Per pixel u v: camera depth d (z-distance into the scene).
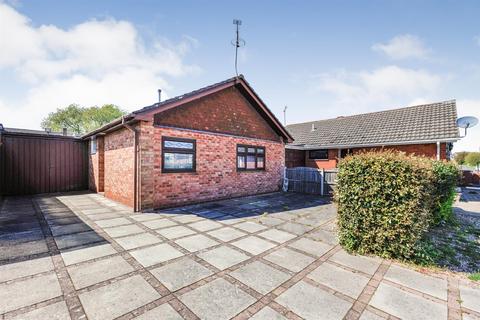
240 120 9.65
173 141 7.24
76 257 3.47
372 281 2.93
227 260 3.49
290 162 15.02
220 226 5.30
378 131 13.34
